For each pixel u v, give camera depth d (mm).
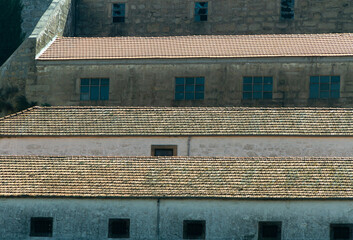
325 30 81250
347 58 70188
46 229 54156
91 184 54938
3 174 55812
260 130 61875
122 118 64000
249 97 70938
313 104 70312
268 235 53438
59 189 54531
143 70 72125
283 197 53344
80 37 77312
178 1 83562
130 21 84250
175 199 53781
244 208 53531
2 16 81750
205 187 54406
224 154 61531
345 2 81062
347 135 61000
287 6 81875
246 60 71125
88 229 53906
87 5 84812
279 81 70688
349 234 53188
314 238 53156
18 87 73875
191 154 61688
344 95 70062
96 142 62375
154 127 62750
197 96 71438
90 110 65188
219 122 62969
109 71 72562
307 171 55562
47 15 77688
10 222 54125
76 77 72938
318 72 70438
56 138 62531
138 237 53719
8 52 81750
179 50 73188
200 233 53656
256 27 82125
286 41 73500
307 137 61312
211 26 82875
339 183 54250
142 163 56812
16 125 63531
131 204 53938
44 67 73562
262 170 55781
